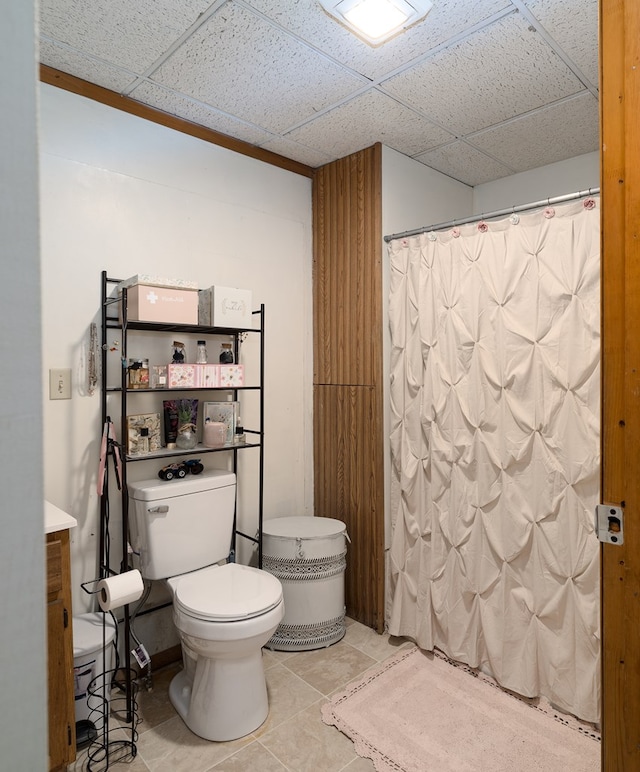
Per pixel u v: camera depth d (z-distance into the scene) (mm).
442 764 1612
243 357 2500
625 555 955
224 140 2396
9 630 327
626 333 953
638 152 932
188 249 2281
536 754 1649
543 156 2652
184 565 2045
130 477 2100
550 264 1858
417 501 2305
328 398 2738
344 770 1597
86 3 1520
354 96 2062
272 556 2340
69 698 1501
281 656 2254
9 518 325
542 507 1879
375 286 2471
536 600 1898
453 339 2146
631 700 950
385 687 2014
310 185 2816
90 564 1997
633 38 931
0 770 325
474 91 2027
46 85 1867
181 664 2217
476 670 2088
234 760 1639
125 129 2074
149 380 2082
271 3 1521
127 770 1593
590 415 1771
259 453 2518
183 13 1567
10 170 321
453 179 2949
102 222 2018
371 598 2510
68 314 1935
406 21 1606
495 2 1521
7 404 322
